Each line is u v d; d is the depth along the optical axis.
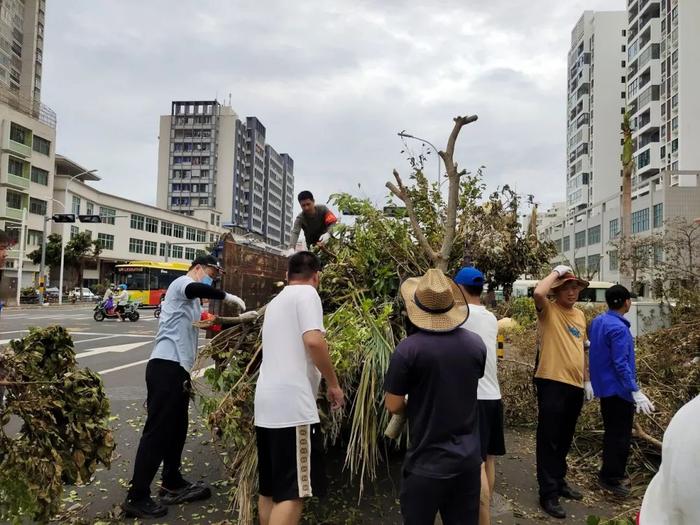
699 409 1.16
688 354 5.03
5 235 2.74
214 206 118.31
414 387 2.44
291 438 2.81
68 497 3.89
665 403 4.71
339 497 3.74
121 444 5.18
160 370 3.65
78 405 2.85
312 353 2.84
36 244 47.44
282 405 2.82
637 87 65.44
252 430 3.29
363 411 3.31
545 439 3.83
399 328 4.11
